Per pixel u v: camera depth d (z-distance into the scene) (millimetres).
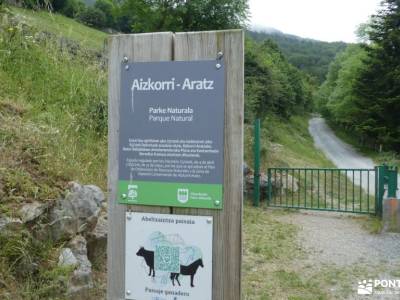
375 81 33688
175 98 2170
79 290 3117
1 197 3158
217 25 11508
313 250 6234
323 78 96125
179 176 2172
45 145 4297
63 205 3453
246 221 7863
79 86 6801
